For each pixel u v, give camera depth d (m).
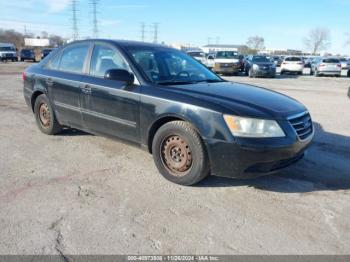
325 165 4.50
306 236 2.82
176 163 3.71
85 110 4.62
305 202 3.43
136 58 4.22
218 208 3.25
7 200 3.27
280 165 3.49
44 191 3.49
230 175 3.40
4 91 11.16
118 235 2.75
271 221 3.05
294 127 3.49
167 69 4.39
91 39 4.83
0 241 2.62
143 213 3.11
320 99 11.06
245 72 23.92
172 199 3.40
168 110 3.62
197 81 4.36
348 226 2.99
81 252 2.52
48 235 2.71
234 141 3.26
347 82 19.50
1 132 5.72
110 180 3.82
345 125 6.98
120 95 4.07
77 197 3.38
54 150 4.81
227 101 3.50
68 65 5.03
